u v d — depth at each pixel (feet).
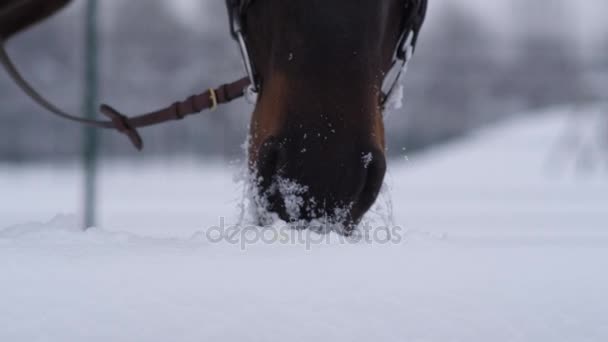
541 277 14.69
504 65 204.85
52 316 12.62
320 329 12.76
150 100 161.38
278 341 12.57
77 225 19.74
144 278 13.42
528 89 203.41
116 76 162.30
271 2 15.78
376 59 15.52
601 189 123.85
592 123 174.91
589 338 13.38
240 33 16.58
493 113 198.08
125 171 155.53
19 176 140.56
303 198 15.16
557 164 151.43
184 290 13.12
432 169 148.87
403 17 16.80
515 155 158.51
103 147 177.37
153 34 170.71
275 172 15.25
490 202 100.48
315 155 14.99
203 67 157.38
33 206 79.36
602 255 16.48
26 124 168.66
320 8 15.19
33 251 14.73
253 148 16.19
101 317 12.64
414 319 13.17
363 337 12.80
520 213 82.89
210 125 165.68
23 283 13.16
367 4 15.37
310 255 14.52
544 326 13.41
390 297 13.44
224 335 12.55
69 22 164.45
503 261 15.47
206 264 13.92
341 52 15.14
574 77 204.44
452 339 13.00
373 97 15.37
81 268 13.70
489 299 13.82
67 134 170.40
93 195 42.32
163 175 148.05
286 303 13.04
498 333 13.21
